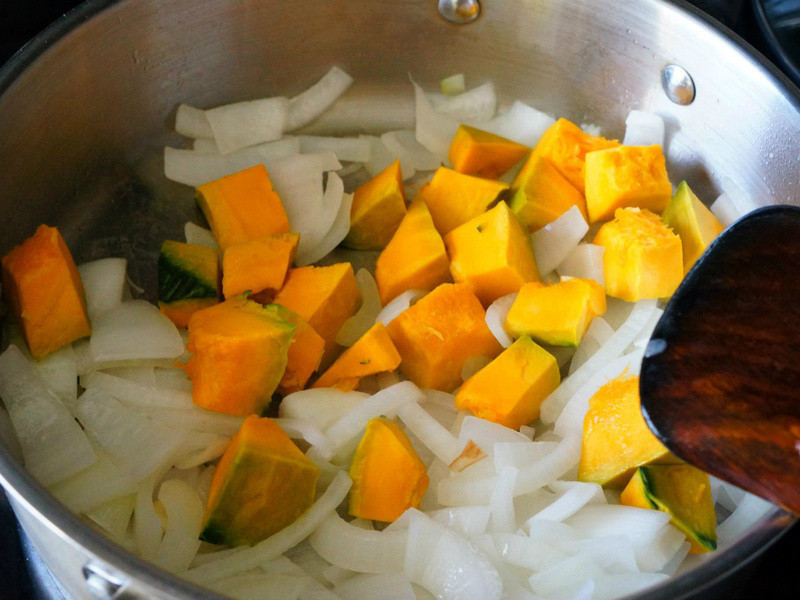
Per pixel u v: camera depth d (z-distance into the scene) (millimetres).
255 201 323
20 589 273
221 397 282
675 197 321
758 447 231
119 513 270
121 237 329
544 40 341
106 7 301
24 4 317
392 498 276
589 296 297
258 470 262
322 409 288
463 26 343
